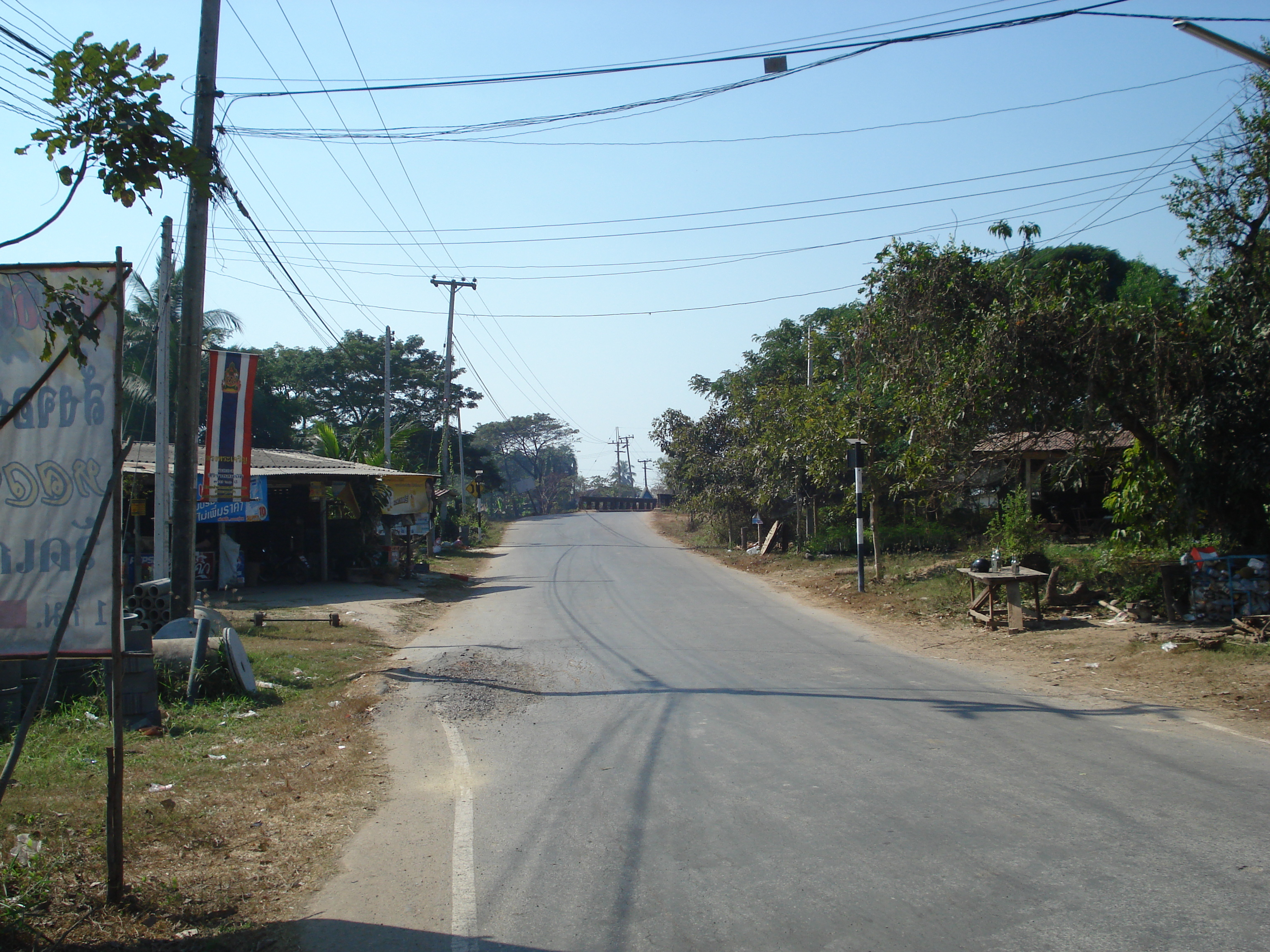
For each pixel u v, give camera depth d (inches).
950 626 542.6
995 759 264.5
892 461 776.9
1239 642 401.7
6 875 180.1
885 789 239.0
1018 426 516.1
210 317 1203.2
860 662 445.1
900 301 584.1
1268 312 444.5
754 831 211.5
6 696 314.7
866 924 162.2
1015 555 610.9
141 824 219.0
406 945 161.5
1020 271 535.8
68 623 180.9
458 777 268.4
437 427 2178.9
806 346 1268.5
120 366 179.0
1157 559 541.0
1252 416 461.1
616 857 199.0
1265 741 275.7
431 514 1262.3
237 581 803.4
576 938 161.8
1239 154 460.4
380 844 213.2
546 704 367.2
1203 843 194.4
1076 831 203.9
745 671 426.9
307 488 908.0
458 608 749.3
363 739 315.6
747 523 1312.7
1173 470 495.5
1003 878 179.3
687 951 155.3
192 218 440.8
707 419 1406.3
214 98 441.7
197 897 183.2
